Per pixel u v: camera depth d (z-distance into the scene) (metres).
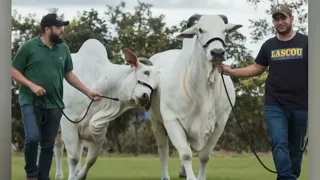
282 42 8.14
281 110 8.13
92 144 10.26
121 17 30.53
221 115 9.30
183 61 9.01
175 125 8.96
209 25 8.41
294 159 8.39
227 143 27.52
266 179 12.76
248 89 27.20
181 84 8.92
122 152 27.52
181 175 12.02
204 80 8.77
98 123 9.99
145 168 15.70
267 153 27.02
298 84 8.05
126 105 10.04
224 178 12.98
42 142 8.49
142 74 9.77
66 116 9.45
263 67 8.39
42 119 8.41
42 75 8.38
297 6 25.66
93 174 13.77
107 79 10.02
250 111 27.36
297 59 8.03
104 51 10.47
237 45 28.22
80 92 9.94
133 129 27.67
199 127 8.95
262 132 27.55
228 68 8.42
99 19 30.22
